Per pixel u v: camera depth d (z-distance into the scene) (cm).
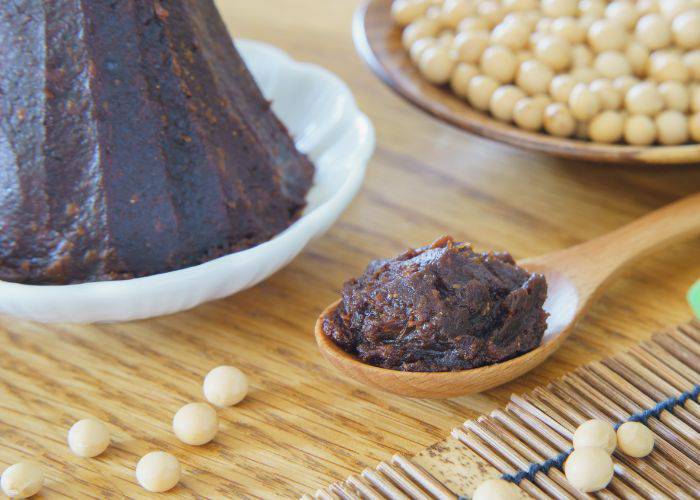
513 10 41
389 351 29
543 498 28
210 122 32
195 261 32
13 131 31
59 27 30
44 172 31
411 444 30
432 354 29
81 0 30
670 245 33
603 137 37
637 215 37
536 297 30
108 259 31
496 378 30
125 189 31
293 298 34
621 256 33
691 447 29
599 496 28
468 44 39
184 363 32
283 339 32
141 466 28
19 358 32
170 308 31
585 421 29
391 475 28
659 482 28
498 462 28
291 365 32
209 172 32
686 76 37
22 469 28
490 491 27
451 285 29
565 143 35
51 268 31
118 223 31
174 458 28
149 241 31
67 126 31
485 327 29
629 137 37
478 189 38
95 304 30
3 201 31
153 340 32
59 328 33
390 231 36
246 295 34
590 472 27
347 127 36
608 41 38
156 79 31
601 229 36
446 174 39
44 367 32
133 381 31
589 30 39
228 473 29
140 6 31
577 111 37
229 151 32
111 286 30
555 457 29
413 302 29
